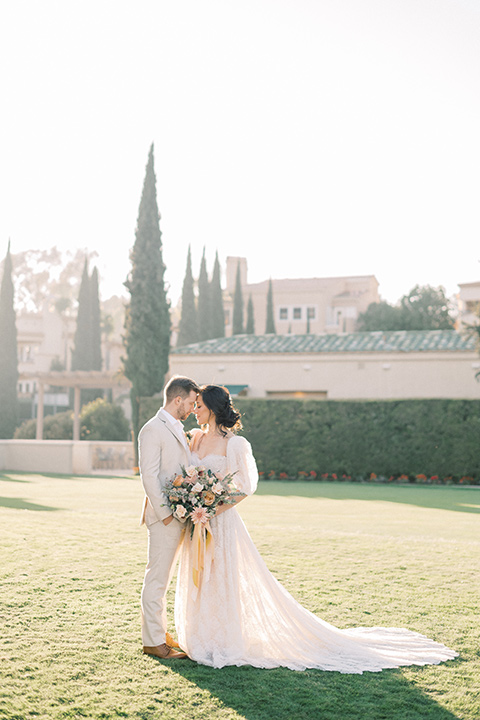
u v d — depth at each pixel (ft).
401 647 15.80
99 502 45.32
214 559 15.14
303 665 14.67
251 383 91.97
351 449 75.56
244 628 15.12
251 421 79.05
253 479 15.61
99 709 11.87
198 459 15.94
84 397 159.53
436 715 12.06
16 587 20.20
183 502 14.76
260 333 193.98
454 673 14.30
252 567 15.38
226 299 199.31
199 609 14.98
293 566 24.40
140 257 93.61
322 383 88.99
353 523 37.24
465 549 28.84
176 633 16.48
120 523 33.91
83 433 110.63
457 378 83.61
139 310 92.43
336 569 24.09
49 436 111.55
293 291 190.70
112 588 20.48
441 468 72.33
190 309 140.46
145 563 24.07
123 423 111.24
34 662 14.05
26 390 186.91
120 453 90.07
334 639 15.49
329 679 13.85
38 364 187.21
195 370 94.58
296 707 12.28
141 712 11.82
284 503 48.60
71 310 263.29
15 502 43.04
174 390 15.84
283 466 77.92
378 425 74.90
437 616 18.47
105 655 14.73
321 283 195.62
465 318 161.07
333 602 19.60
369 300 200.64
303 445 77.36
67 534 29.84
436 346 85.40
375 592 20.92
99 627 16.63
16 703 11.95
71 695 12.44
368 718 11.85
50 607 18.22
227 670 14.26
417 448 73.31
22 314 206.59
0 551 25.39
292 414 77.97
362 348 88.28
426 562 25.80
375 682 13.71
